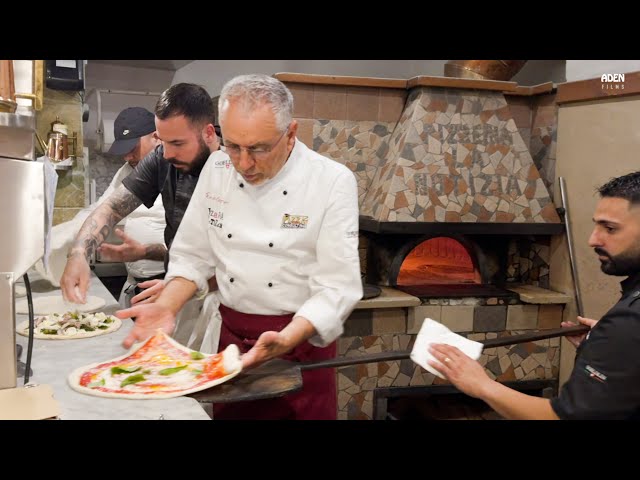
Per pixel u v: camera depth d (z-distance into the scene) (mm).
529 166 3922
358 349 3607
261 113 1648
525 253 4285
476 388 1725
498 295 3785
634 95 3398
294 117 3881
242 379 1667
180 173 2535
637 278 1660
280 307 2004
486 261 4168
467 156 3807
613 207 1650
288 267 1968
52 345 1971
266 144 1693
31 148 1408
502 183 3844
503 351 3861
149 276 3350
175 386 1570
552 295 3818
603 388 1533
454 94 3859
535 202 3883
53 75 3307
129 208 2600
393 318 3643
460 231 3709
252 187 1966
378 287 3809
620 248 1646
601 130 3635
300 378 1670
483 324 3793
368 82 3908
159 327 1963
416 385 3723
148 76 4633
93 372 1670
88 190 3805
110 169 4516
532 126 4281
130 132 3215
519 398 1663
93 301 2570
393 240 3951
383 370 3666
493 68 4172
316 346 2025
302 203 1934
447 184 3734
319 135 3941
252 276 1979
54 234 2797
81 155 3547
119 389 1548
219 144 2385
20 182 1396
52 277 2727
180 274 2070
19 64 1750
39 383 1602
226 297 2068
